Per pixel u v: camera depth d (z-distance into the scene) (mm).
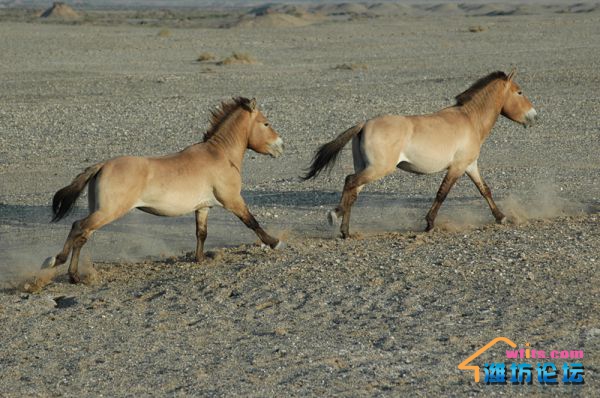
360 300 31859
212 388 24000
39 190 57750
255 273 35594
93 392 23969
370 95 108938
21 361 26484
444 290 32750
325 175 61844
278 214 49281
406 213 48562
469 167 44125
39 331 29312
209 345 27672
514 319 29344
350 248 39531
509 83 44406
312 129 84188
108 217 33969
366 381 24234
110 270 37688
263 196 54531
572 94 107250
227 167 36750
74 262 35094
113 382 24672
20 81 125125
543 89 113188
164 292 33656
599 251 37969
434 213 43000
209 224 47406
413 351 26594
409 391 23484
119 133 81938
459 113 42812
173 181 34969
